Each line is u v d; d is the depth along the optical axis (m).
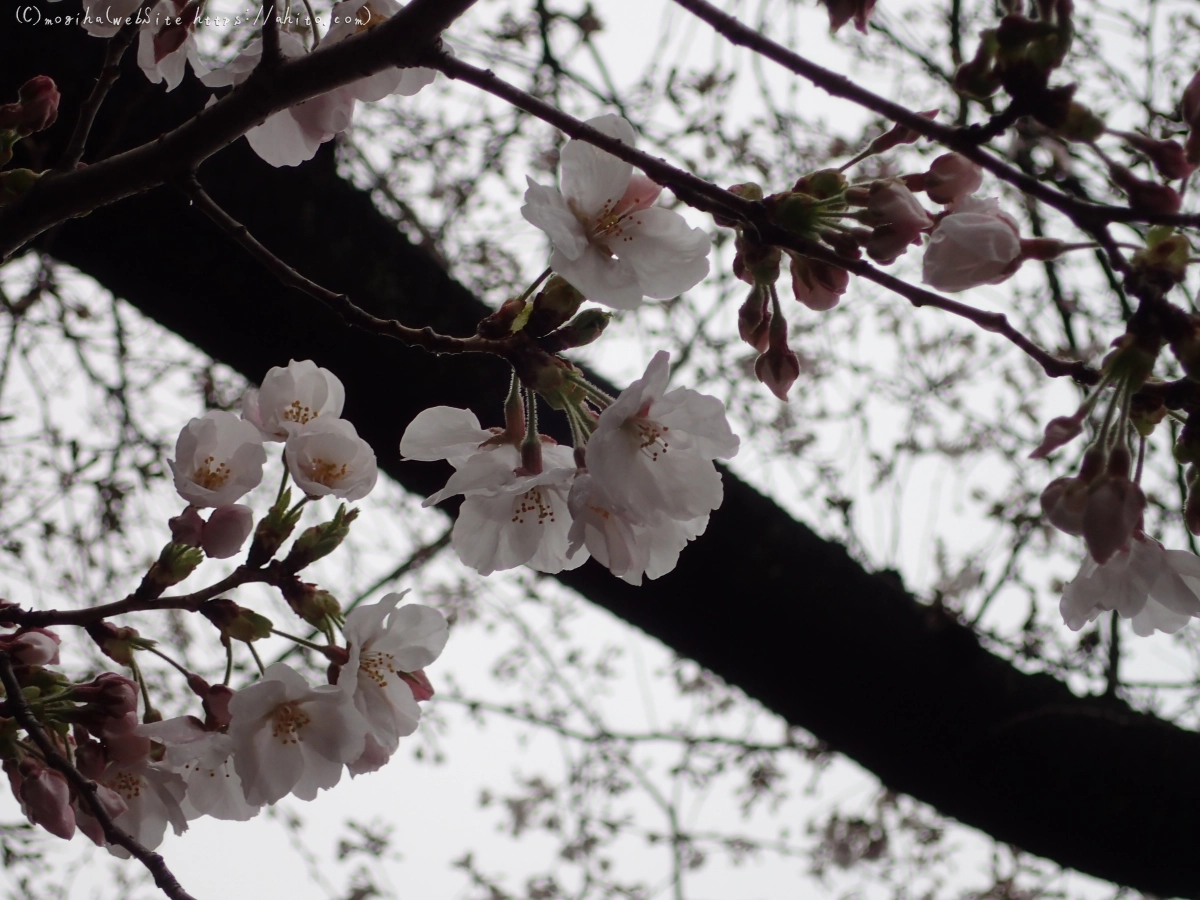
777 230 0.59
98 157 0.84
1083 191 0.89
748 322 0.62
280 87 0.62
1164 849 0.94
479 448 0.62
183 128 0.62
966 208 0.60
